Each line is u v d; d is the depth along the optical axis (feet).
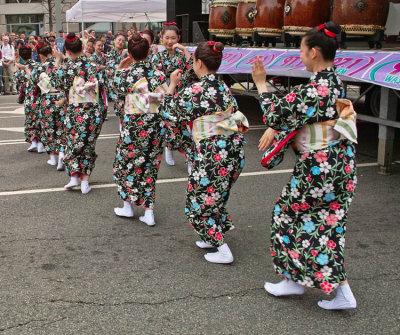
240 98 44.34
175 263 12.20
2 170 21.12
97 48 34.99
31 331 9.23
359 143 25.55
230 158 11.41
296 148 9.59
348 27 21.04
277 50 25.00
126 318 9.72
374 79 16.94
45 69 21.09
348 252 12.78
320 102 9.08
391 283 11.16
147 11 50.01
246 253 12.78
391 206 16.21
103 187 18.54
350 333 9.29
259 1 26.71
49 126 21.22
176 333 9.24
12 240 13.52
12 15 129.59
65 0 119.14
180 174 20.45
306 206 9.45
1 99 46.60
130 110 13.96
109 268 11.89
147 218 14.69
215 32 31.48
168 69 17.67
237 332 9.30
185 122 11.72
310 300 10.48
